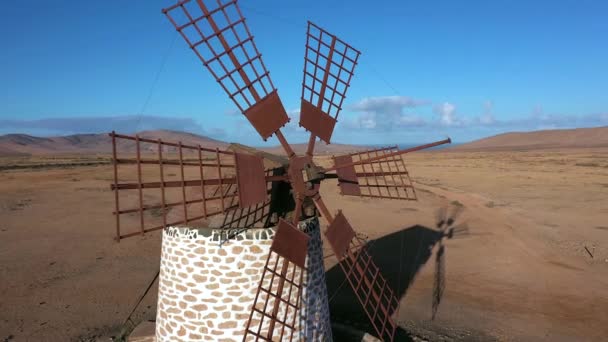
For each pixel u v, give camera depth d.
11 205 31.52
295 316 6.98
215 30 6.90
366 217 28.27
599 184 41.72
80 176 52.66
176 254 7.39
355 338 10.27
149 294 14.88
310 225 7.89
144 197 35.44
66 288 15.32
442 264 18.45
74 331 12.00
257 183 6.79
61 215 28.34
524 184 43.31
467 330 12.33
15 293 14.75
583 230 23.72
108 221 26.47
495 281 16.31
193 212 7.99
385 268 17.97
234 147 8.54
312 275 7.99
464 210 30.16
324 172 7.83
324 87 8.34
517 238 22.44
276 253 7.03
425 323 12.79
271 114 7.37
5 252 19.62
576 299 14.51
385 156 7.91
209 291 7.16
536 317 13.17
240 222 7.75
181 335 7.32
